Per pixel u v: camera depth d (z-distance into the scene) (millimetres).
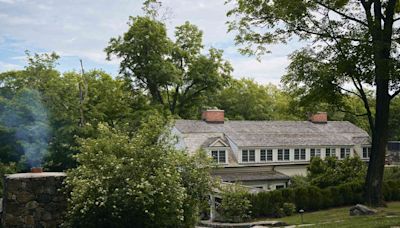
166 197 11406
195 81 47281
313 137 41938
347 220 16219
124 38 43719
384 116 19625
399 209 18984
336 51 18219
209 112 40125
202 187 14625
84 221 11039
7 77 40562
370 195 20000
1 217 11148
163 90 47625
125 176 11523
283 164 39031
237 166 37094
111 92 44188
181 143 36219
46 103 36812
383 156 19859
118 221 11086
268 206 24812
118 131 13500
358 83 19203
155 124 13539
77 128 35750
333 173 27797
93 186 11023
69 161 35344
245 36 20891
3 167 30609
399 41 17516
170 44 44844
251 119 61812
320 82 18656
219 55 47188
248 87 63312
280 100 70375
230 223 23109
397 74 16516
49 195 11305
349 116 56562
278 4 19078
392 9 18562
